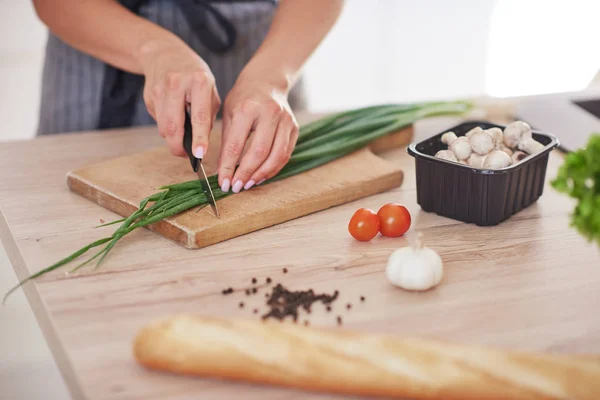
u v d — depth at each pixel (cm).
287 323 77
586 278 96
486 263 101
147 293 93
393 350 71
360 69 321
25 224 114
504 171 107
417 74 323
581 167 69
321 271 99
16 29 271
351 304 90
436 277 93
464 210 113
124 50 140
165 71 125
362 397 73
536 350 81
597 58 295
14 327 122
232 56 177
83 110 171
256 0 180
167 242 108
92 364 78
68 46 168
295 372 71
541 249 105
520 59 312
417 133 157
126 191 119
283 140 118
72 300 91
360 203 123
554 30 301
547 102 166
